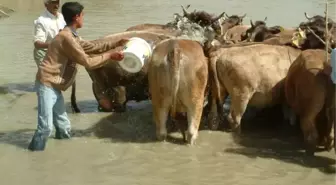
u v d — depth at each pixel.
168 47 7.83
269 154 7.81
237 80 8.35
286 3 24.25
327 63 7.57
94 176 7.05
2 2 24.64
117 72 9.24
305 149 7.85
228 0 26.33
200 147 8.05
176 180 6.92
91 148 8.00
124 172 7.18
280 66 8.56
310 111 7.59
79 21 7.91
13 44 15.78
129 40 8.34
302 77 7.64
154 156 7.69
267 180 6.91
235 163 7.45
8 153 7.79
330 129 7.75
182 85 7.82
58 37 7.73
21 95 10.91
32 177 7.02
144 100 10.20
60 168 7.30
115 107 9.73
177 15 10.02
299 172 7.16
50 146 8.06
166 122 8.55
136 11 22.88
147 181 6.89
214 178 6.97
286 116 9.05
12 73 12.58
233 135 8.58
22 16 21.92
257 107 8.90
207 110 8.95
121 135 8.59
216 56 8.56
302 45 8.91
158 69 7.78
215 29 9.80
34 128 8.97
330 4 23.44
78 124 9.14
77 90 11.35
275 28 10.20
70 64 7.89
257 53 8.52
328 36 8.48
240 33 11.32
